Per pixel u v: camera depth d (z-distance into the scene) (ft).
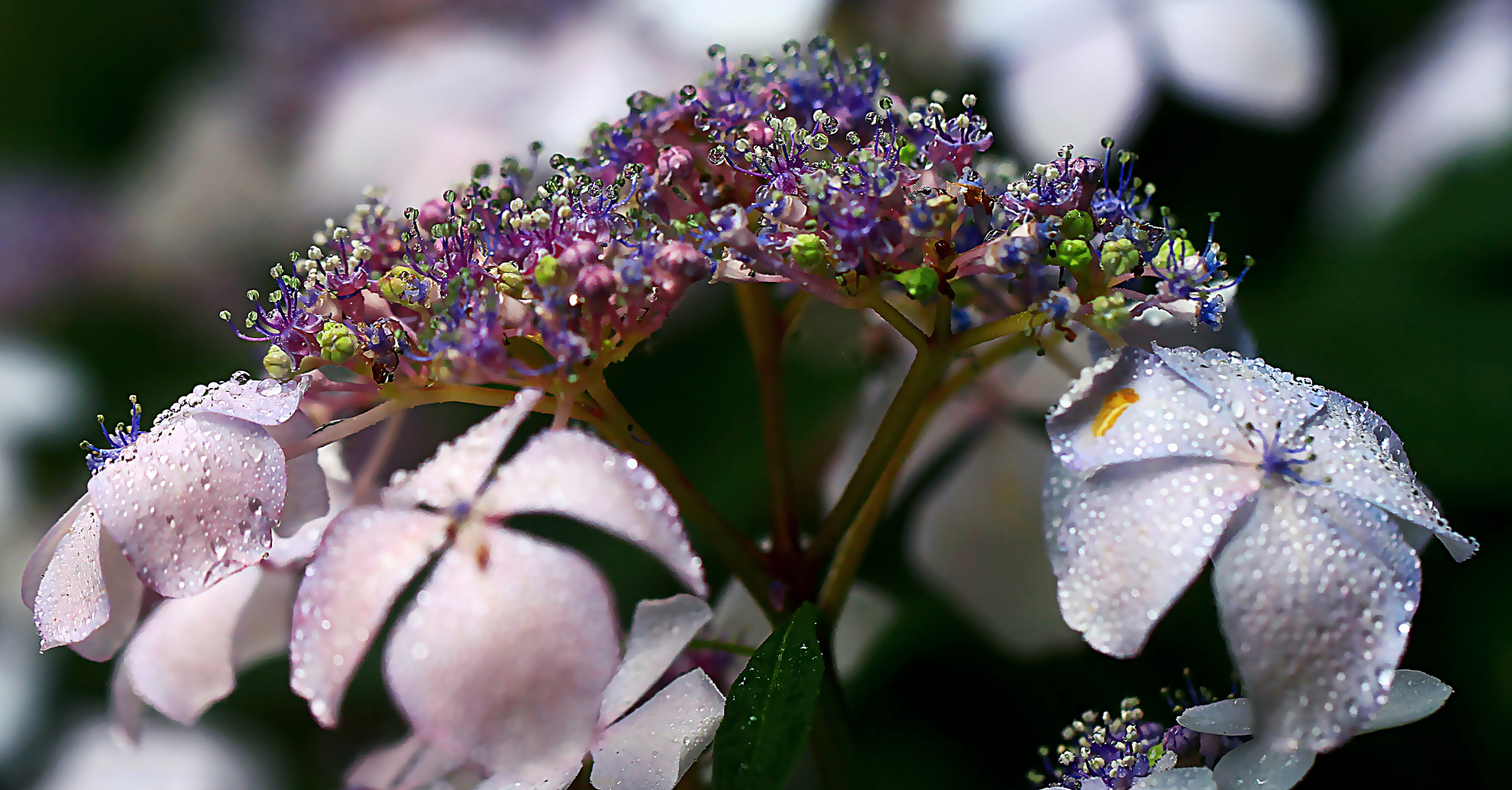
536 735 1.03
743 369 1.63
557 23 1.67
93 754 1.66
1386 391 1.42
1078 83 1.46
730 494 1.54
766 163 1.13
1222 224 1.60
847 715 1.17
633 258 1.12
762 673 1.09
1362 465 1.08
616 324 1.12
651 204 1.14
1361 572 1.06
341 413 1.15
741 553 1.18
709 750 1.16
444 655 1.03
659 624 1.14
